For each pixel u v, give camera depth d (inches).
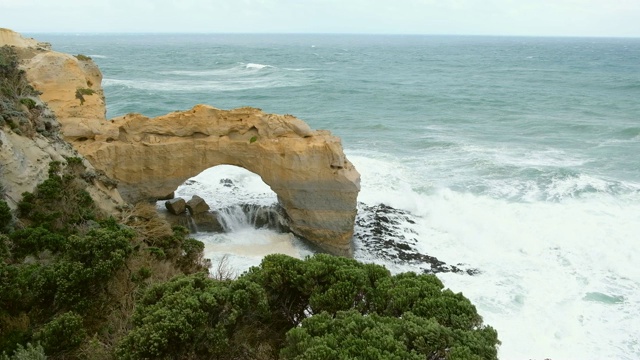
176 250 735.1
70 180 746.8
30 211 663.1
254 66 4768.7
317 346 371.2
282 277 500.1
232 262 938.1
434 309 440.8
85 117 1010.7
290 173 993.5
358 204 1186.6
